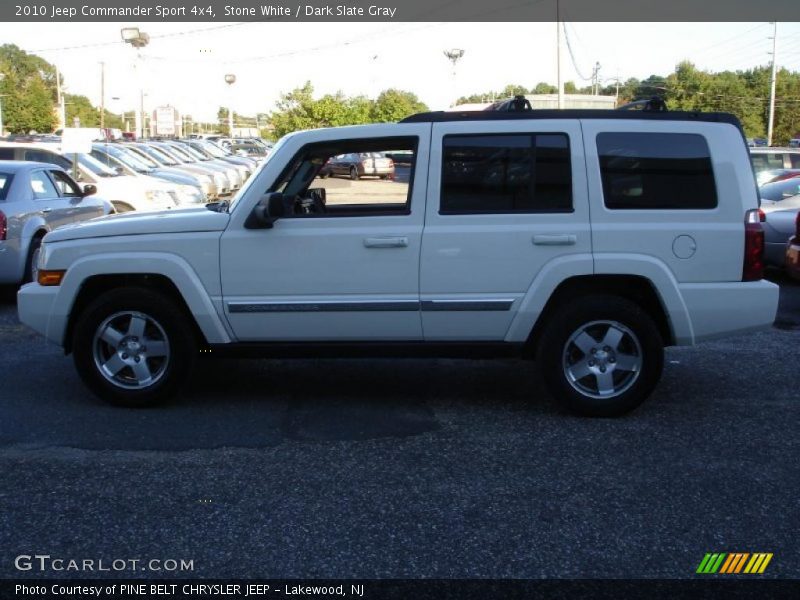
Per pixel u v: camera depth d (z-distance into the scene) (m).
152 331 5.92
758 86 71.94
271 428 5.60
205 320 5.78
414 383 6.73
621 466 4.94
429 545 3.97
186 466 4.93
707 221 5.58
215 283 5.75
